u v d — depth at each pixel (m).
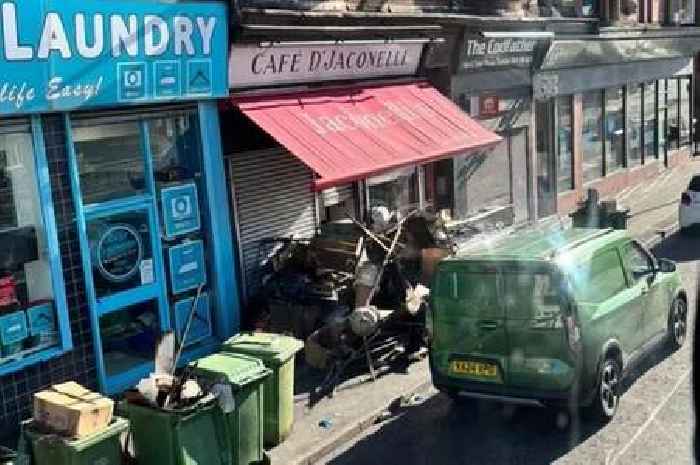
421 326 11.08
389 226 12.10
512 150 18.92
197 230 11.20
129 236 10.28
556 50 19.80
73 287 9.50
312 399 9.68
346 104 13.12
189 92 10.68
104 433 6.74
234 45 11.12
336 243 11.30
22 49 8.55
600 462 7.88
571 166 22.09
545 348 8.27
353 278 11.05
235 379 7.58
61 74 9.01
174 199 10.84
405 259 11.79
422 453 8.39
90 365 9.71
